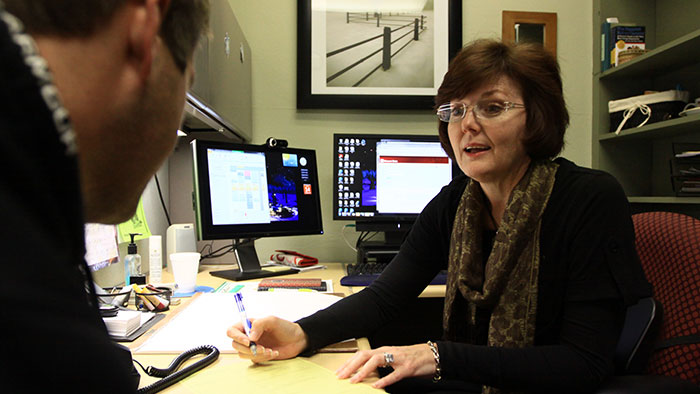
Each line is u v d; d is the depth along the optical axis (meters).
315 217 1.59
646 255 0.90
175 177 1.64
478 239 0.88
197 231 1.25
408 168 1.64
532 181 0.81
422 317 1.71
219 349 0.63
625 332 0.74
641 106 1.69
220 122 1.36
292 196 1.53
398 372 0.59
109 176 0.27
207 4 0.30
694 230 0.84
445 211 0.97
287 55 1.79
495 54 0.82
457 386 0.87
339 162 1.61
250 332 0.60
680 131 1.66
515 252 0.78
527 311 0.76
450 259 0.91
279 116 1.79
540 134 0.82
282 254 1.58
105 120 0.24
